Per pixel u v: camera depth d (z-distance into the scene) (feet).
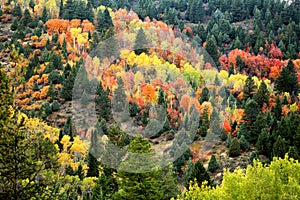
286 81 274.16
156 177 109.81
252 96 261.03
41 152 63.62
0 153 56.80
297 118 205.46
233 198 80.38
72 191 136.56
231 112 220.43
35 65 321.32
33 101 279.08
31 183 60.23
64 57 331.77
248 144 201.87
